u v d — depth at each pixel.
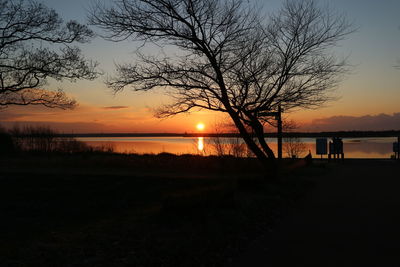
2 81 21.48
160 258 6.18
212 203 9.42
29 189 14.27
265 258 6.51
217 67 14.53
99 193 13.62
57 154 31.52
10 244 6.73
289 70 15.20
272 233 8.34
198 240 7.14
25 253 6.05
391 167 27.11
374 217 9.88
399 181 18.38
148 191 14.07
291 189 14.99
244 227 8.62
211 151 26.19
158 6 13.90
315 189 15.93
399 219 9.60
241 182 13.62
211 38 14.41
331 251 6.85
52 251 6.20
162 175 18.81
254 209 10.40
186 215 8.63
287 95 15.41
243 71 14.82
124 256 6.12
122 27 13.95
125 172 20.12
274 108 16.25
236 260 6.45
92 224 8.50
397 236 7.88
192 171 21.08
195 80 14.71
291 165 22.64
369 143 84.69
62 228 8.26
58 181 16.16
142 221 8.52
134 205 11.43
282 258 6.48
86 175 18.14
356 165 29.22
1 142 31.94
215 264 6.26
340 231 8.39
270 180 15.95
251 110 15.71
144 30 13.98
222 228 8.12
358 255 6.58
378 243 7.34
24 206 11.14
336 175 21.52
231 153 23.72
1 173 18.81
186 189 14.31
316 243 7.41
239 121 15.89
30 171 20.08
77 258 5.91
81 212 10.30
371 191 14.95
